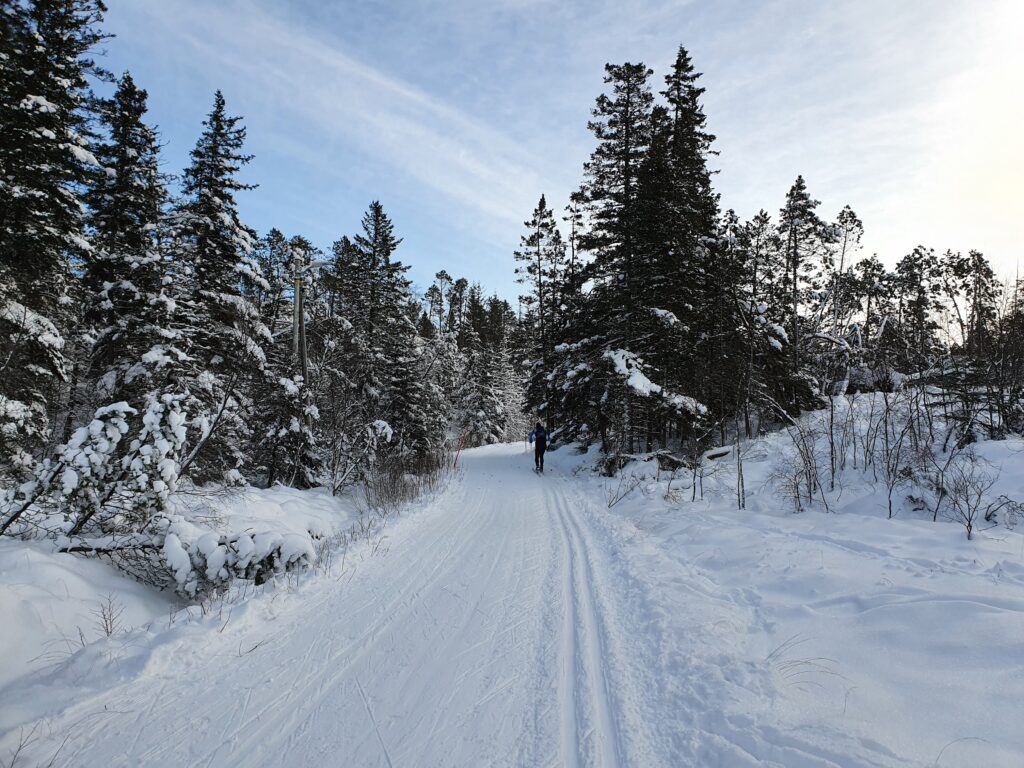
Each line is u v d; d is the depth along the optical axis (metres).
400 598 5.98
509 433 49.50
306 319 20.69
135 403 12.04
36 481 6.07
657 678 4.10
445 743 3.37
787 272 29.00
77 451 6.09
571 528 9.52
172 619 5.22
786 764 2.91
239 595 5.93
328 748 3.34
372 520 10.61
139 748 3.37
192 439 8.96
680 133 17.95
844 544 6.89
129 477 6.43
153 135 15.38
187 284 14.54
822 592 5.39
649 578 6.45
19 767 3.18
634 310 16.67
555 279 29.92
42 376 12.53
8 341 10.99
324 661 4.50
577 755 3.22
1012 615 4.06
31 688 3.97
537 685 4.06
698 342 18.20
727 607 5.39
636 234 16.19
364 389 21.53
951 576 5.25
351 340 21.91
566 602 5.81
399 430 21.42
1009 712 3.13
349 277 27.59
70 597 5.25
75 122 12.19
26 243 10.95
